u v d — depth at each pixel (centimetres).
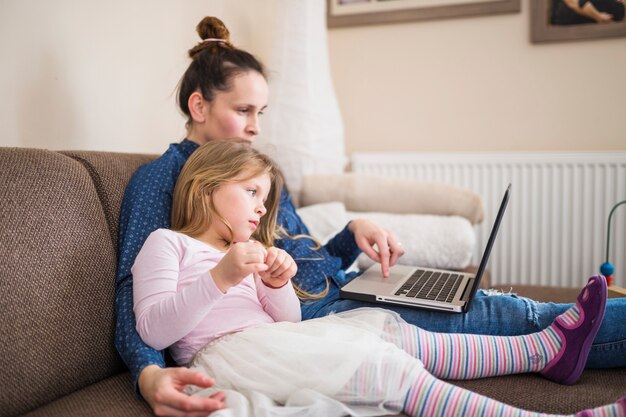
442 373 91
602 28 211
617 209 209
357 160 242
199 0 181
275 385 77
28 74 119
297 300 101
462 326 100
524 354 91
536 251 222
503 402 83
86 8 134
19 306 80
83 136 135
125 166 115
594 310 87
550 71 223
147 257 90
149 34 157
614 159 207
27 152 94
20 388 77
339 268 131
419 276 122
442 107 238
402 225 170
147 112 158
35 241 85
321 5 211
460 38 233
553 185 217
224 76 123
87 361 87
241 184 103
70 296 87
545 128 226
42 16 122
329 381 77
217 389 79
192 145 122
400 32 241
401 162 236
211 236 103
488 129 233
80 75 133
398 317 96
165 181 108
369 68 247
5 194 86
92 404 78
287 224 130
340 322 92
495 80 230
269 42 237
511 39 226
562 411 81
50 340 82
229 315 94
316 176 196
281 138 204
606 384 90
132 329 85
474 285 99
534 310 100
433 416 77
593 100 219
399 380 78
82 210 95
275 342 82
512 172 222
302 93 204
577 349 88
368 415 76
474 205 179
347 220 171
